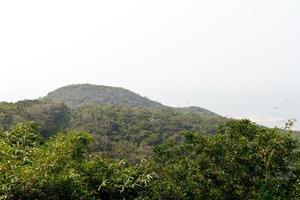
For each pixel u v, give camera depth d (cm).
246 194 1080
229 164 1130
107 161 941
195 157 1255
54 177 768
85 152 965
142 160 984
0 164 780
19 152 899
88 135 934
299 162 1098
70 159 859
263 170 1113
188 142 1302
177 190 923
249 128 1240
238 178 1105
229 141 1183
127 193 888
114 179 875
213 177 1149
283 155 1107
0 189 741
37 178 752
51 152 822
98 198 861
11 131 1016
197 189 1045
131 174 891
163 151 1302
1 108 5647
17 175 753
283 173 1114
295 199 981
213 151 1176
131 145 5522
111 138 5875
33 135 1015
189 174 1095
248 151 1125
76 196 789
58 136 929
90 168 891
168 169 1116
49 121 6128
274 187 1004
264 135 1128
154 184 920
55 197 777
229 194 1093
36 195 761
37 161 793
